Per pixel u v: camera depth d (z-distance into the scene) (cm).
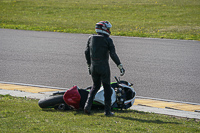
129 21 10744
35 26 9481
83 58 5372
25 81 3866
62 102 2388
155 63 5019
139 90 3525
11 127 1792
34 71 4412
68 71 4441
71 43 6756
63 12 12812
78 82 3866
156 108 2730
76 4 14725
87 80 3975
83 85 3731
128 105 2578
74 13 12575
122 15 12106
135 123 2038
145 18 11406
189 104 3030
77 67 4709
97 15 12106
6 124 1850
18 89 3441
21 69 4525
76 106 2333
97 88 2281
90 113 2311
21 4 14600
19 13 12519
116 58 2180
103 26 2214
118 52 5869
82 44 6669
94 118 2114
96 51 2205
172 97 3275
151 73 4375
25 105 2484
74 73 4331
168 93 3428
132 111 2538
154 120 2200
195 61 5191
